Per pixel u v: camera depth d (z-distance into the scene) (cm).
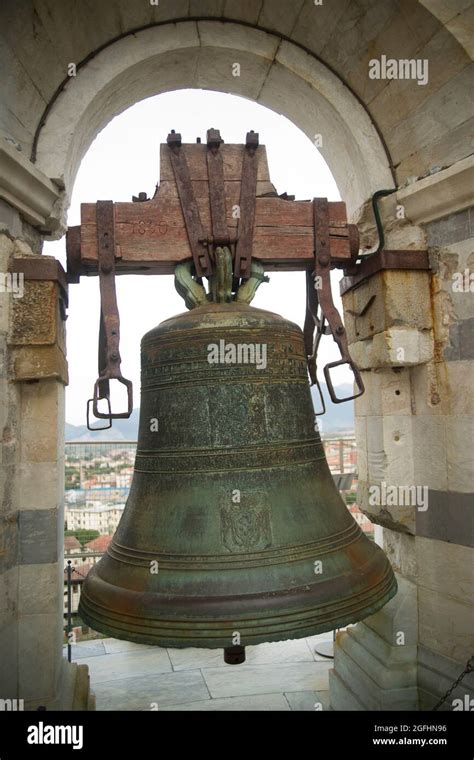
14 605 246
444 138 278
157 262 228
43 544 253
